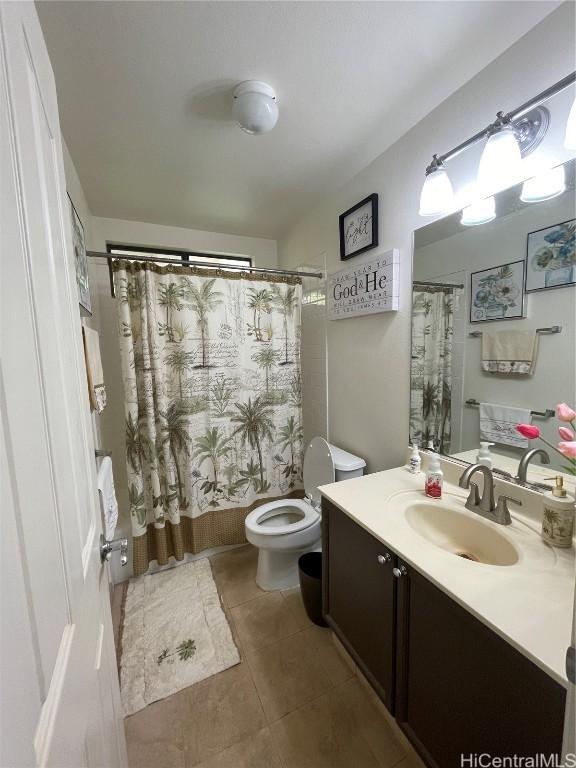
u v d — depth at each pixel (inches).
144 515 74.4
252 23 36.5
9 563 12.4
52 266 22.3
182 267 73.1
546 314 39.3
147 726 45.0
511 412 43.8
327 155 62.0
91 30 36.6
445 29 37.8
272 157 62.4
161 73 42.8
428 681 34.2
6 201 14.8
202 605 66.9
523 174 39.3
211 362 77.0
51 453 18.5
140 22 36.0
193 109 49.4
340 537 48.7
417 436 58.5
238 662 54.1
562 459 38.6
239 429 81.9
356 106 50.0
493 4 35.0
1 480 12.3
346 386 77.0
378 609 41.1
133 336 71.2
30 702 13.2
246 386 81.7
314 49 40.1
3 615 11.6
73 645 19.8
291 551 68.2
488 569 32.5
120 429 85.4
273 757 41.4
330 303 78.4
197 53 40.1
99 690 26.0
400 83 45.8
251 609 65.4
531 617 26.5
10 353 14.0
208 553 84.3
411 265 56.9
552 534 35.0
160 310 72.9
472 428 49.2
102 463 47.6
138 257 67.3
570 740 16.1
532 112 38.2
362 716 45.8
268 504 76.4
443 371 53.2
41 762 13.5
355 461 69.5
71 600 20.3
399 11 35.6
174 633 60.1
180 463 77.6
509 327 43.3
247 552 84.8
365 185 65.9
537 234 39.3
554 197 37.3
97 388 52.8
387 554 38.2
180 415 75.8
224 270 77.0
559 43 35.6
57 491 19.0
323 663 53.7
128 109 48.9
